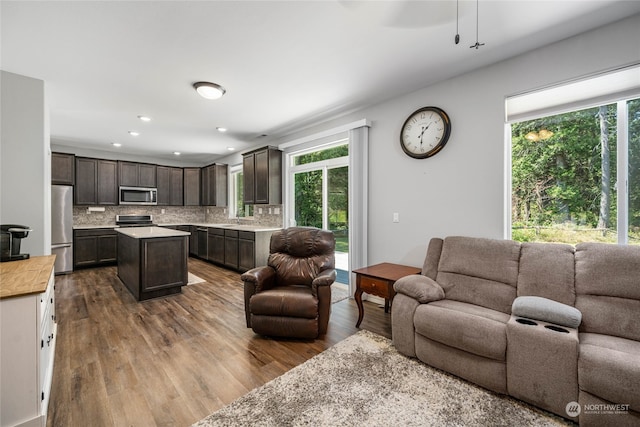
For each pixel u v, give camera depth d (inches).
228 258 205.9
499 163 97.3
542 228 94.0
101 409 61.7
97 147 227.9
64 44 84.6
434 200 113.9
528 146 96.3
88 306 127.1
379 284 98.9
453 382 71.2
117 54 90.7
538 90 89.7
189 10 70.9
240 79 109.4
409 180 122.2
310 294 97.0
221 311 122.1
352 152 137.7
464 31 79.9
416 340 80.5
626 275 66.1
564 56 84.4
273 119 158.6
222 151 247.8
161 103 133.3
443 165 111.2
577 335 61.4
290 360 82.0
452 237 99.0
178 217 283.9
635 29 73.7
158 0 67.1
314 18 74.2
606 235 82.3
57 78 106.3
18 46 85.0
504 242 88.0
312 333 92.4
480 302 83.5
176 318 113.9
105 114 148.7
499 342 64.9
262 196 197.0
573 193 88.0
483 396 65.9
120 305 128.8
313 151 178.9
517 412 60.7
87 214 230.8
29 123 102.0
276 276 113.3
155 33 80.1
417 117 117.6
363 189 137.7
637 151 76.6
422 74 105.9
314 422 57.7
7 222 96.2
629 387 49.0
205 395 66.5
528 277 78.8
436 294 85.8
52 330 84.4
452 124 108.6
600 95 79.3
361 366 78.4
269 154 190.5
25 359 53.2
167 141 210.2
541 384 59.6
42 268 72.1
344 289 154.8
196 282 170.7
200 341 94.0
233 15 72.9
